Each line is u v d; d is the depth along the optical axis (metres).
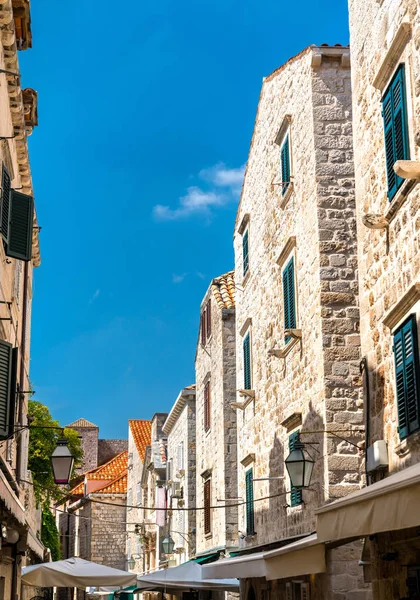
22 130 17.69
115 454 83.69
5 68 15.76
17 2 16.33
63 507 71.69
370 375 12.89
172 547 34.97
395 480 8.02
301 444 15.48
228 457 28.70
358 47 13.95
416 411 10.53
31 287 26.03
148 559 49.25
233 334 29.78
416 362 10.55
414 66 10.88
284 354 19.33
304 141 18.22
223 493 28.47
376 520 8.08
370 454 12.45
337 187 17.20
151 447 48.44
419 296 10.56
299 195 18.56
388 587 11.63
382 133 12.58
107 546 59.03
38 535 39.38
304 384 17.69
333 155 17.34
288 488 18.77
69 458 15.98
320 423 16.28
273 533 20.06
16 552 20.45
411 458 10.89
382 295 12.38
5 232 14.65
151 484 48.88
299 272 18.41
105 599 56.88
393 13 12.02
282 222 20.16
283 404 19.52
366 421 12.93
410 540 10.62
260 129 22.89
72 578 21.11
